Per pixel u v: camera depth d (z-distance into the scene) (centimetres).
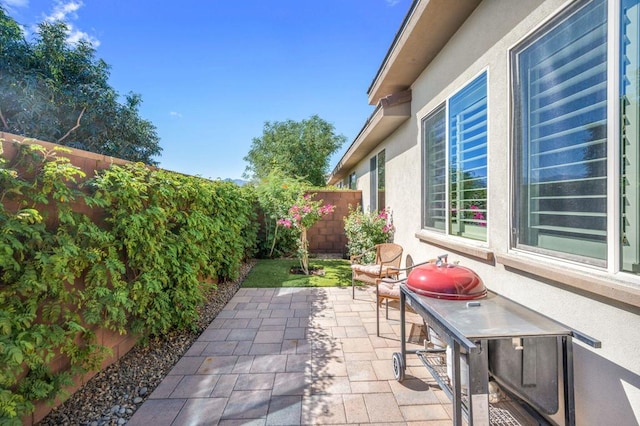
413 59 428
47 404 207
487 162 287
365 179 925
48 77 749
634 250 161
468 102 331
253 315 425
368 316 423
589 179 185
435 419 224
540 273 211
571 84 197
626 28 163
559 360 182
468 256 319
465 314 201
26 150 190
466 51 328
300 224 681
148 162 1017
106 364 284
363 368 292
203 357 311
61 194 201
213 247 482
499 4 267
